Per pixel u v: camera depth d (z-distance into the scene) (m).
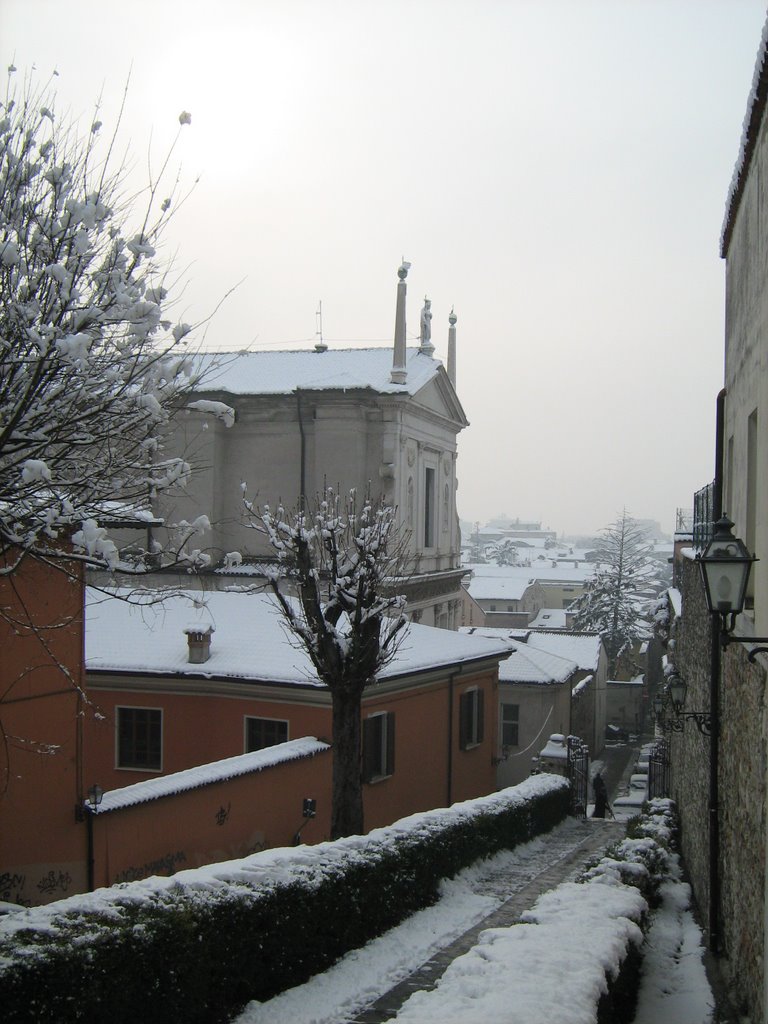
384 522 21.84
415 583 40.31
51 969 7.84
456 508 47.31
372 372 41.03
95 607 26.58
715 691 13.73
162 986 8.95
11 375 9.12
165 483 10.30
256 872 11.12
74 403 9.61
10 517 9.77
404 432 39.44
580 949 9.20
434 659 26.98
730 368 14.28
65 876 14.70
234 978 10.06
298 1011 10.24
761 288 10.25
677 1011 10.11
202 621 25.58
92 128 10.78
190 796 17.19
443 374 43.56
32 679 14.30
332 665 17.50
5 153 9.87
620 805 34.16
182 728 23.02
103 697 23.38
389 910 13.73
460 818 17.77
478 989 8.10
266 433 39.22
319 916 11.73
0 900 13.45
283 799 19.89
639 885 13.50
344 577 18.11
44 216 9.78
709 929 13.30
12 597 13.91
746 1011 9.96
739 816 11.16
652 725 58.16
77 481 9.82
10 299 9.41
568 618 92.88
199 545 37.50
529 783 24.53
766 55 9.63
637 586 85.69
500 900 16.12
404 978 11.63
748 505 11.73
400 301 39.44
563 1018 7.29
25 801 14.13
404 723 25.61
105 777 23.27
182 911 9.36
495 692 31.64
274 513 38.62
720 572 8.38
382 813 24.39
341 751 17.55
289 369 42.09
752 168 11.30
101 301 9.59
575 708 46.31
